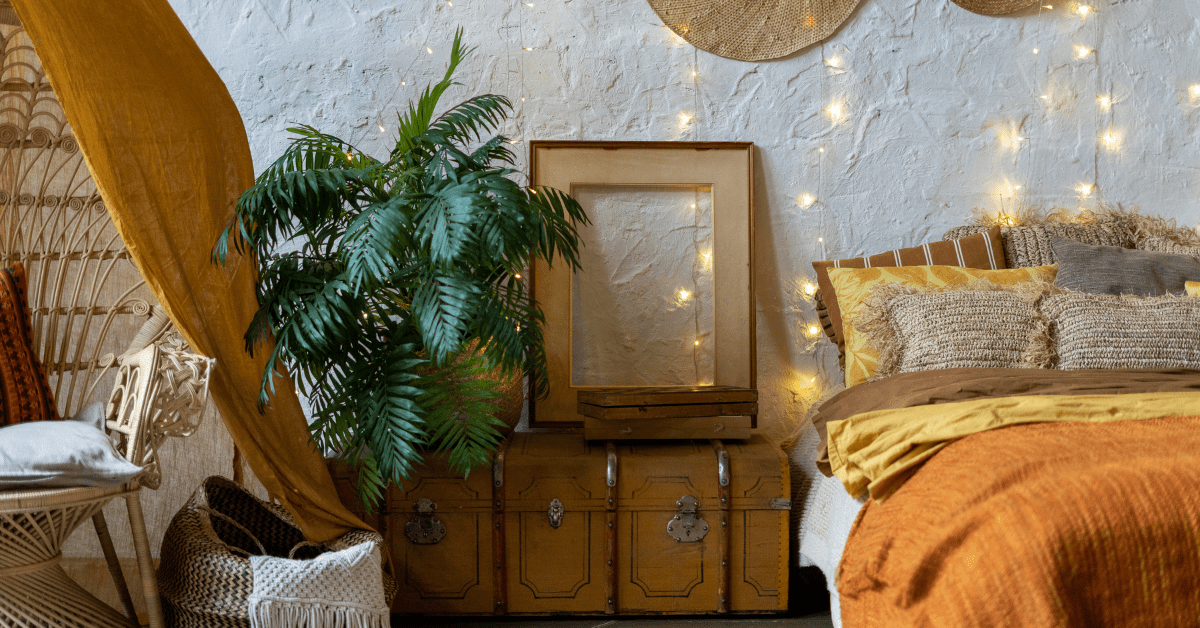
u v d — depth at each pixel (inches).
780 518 86.5
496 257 72.9
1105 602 42.9
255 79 106.1
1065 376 71.7
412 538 85.5
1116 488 45.2
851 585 57.4
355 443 79.4
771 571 86.6
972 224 108.5
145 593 67.9
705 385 108.5
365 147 106.8
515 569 86.0
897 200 109.7
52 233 87.0
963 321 82.8
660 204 108.5
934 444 60.7
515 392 95.7
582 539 86.2
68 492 61.6
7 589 64.9
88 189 88.4
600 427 91.0
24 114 87.5
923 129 109.6
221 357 77.2
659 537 86.3
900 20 109.2
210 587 69.0
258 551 84.2
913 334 84.6
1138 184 111.0
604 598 86.4
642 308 108.7
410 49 106.8
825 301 99.7
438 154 81.4
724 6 108.1
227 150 84.3
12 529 64.9
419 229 75.7
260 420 78.7
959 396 69.2
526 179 107.7
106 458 63.9
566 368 106.5
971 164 110.0
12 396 73.2
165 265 73.8
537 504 85.7
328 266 86.2
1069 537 43.6
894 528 54.4
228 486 83.3
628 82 108.0
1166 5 110.8
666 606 86.4
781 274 109.7
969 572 45.4
